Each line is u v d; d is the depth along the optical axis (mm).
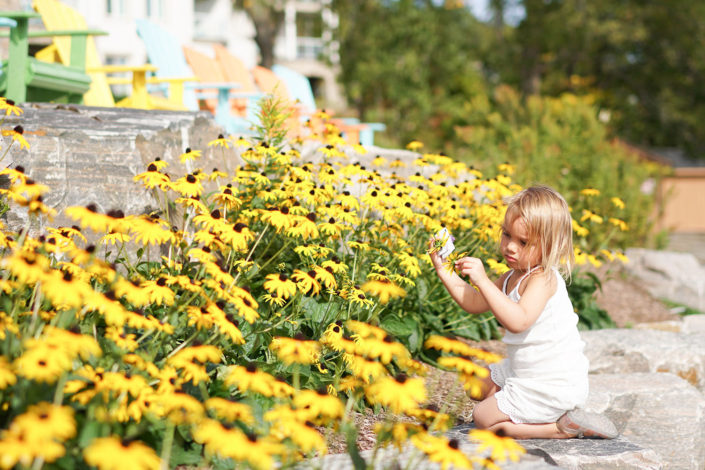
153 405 1945
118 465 1521
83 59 6035
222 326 2223
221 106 6699
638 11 23922
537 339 2666
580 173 8977
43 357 1758
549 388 2652
